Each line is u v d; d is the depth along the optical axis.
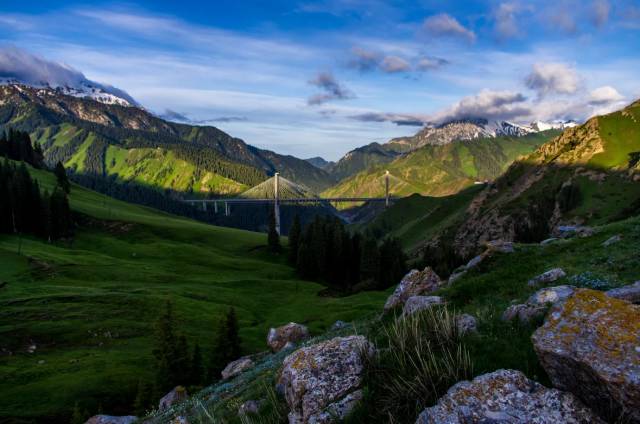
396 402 9.20
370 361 11.09
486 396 7.53
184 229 190.38
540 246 26.98
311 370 11.54
